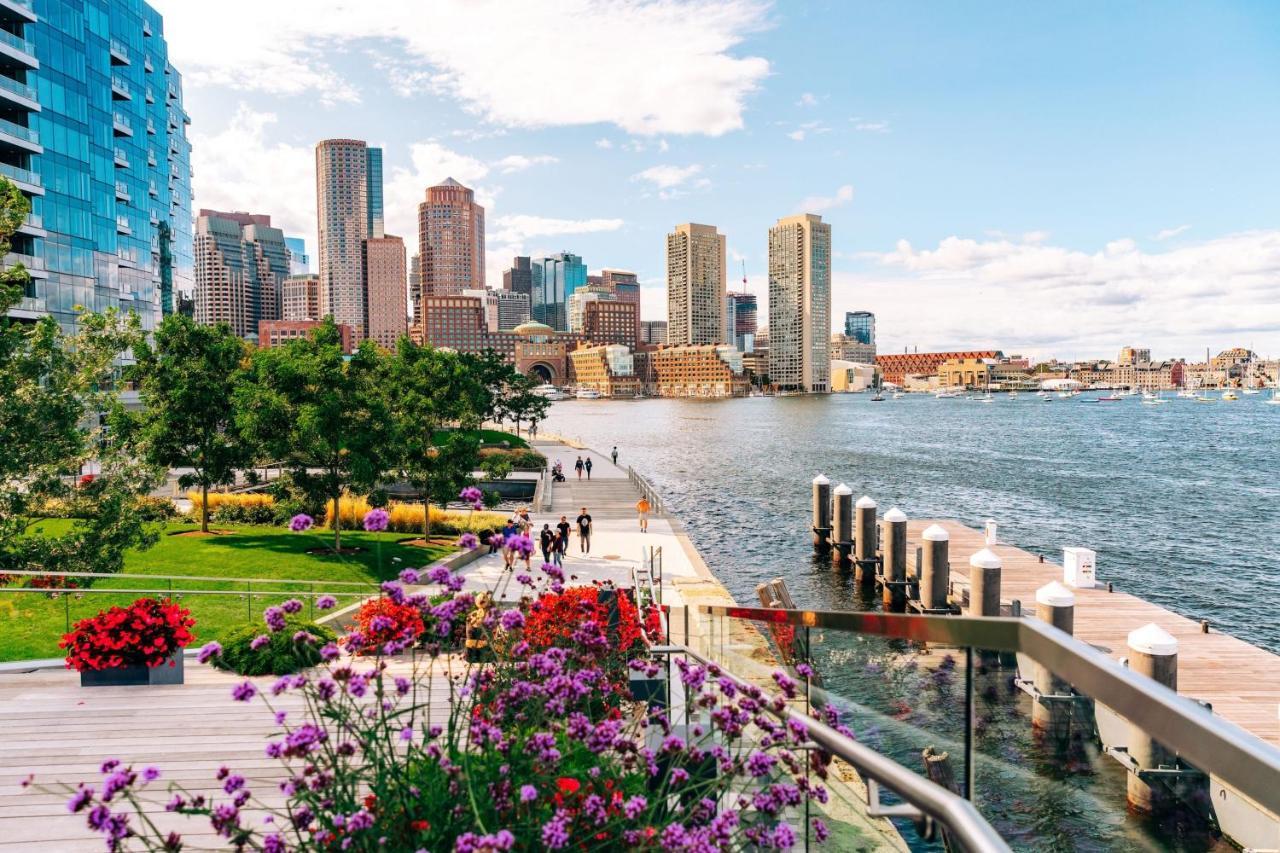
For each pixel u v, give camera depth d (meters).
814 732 3.85
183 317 30.66
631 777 3.86
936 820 2.80
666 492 59.25
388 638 4.14
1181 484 64.88
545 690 4.00
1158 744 2.11
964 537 33.84
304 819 3.38
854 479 68.31
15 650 14.66
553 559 28.66
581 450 84.56
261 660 10.89
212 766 7.50
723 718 3.93
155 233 81.31
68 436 19.70
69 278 57.44
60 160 56.72
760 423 165.62
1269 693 16.31
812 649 5.12
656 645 8.09
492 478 43.25
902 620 3.74
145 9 79.62
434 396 35.09
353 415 28.05
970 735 3.23
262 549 27.03
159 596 16.69
